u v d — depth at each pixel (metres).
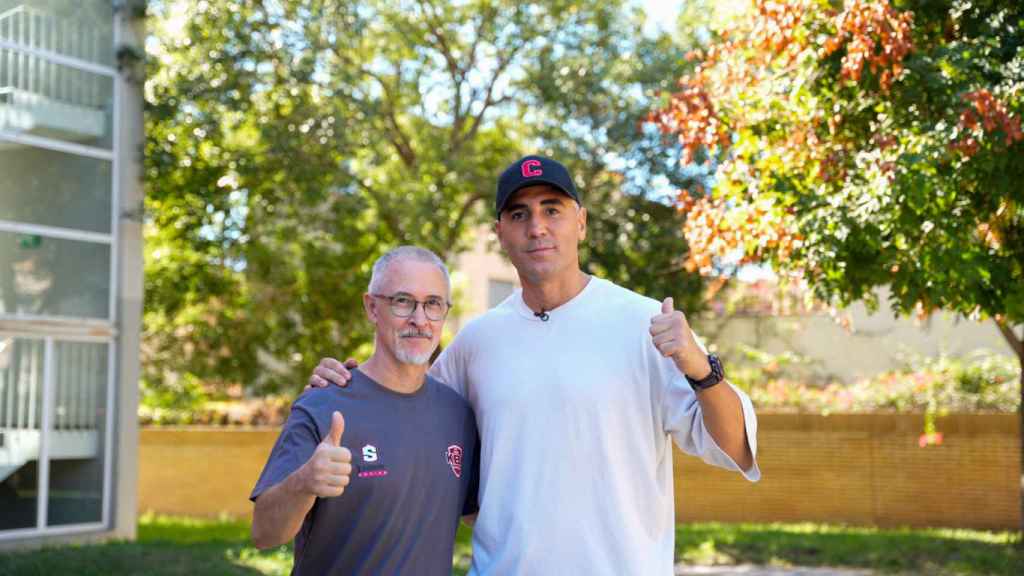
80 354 13.64
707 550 11.73
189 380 17.98
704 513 16.42
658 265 14.45
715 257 12.85
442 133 14.62
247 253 14.91
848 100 8.41
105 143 13.95
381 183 15.21
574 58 14.40
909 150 7.66
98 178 13.87
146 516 18.91
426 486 3.58
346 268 15.35
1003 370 15.31
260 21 13.78
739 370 17.59
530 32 14.38
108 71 13.98
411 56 14.96
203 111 14.05
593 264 14.42
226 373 16.38
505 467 3.67
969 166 7.50
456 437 3.72
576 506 3.58
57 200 13.50
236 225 14.45
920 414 15.17
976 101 7.08
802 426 15.91
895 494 15.23
